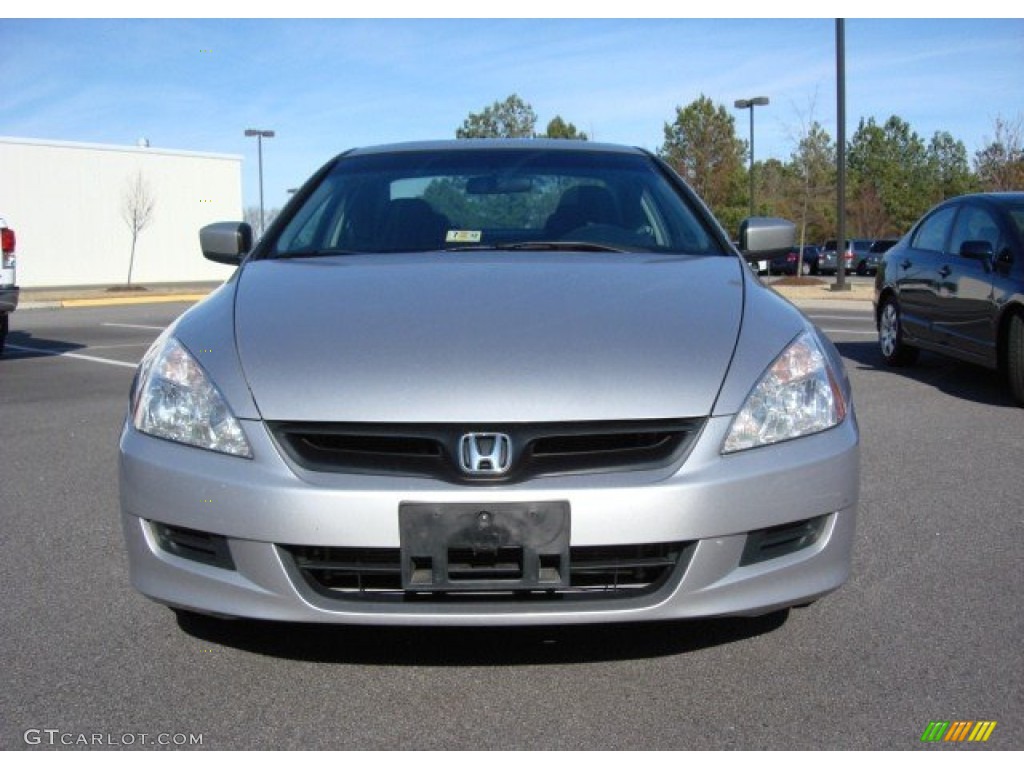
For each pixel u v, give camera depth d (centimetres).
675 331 277
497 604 246
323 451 253
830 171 4194
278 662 285
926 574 354
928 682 270
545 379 255
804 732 245
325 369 262
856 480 271
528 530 242
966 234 782
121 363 1032
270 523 247
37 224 3531
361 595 251
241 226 406
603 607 246
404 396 252
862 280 3209
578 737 244
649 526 244
